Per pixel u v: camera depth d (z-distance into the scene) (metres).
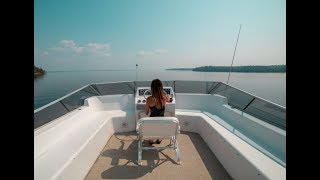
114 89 5.64
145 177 2.98
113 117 4.71
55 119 3.66
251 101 4.06
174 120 3.00
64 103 4.19
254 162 2.49
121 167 3.26
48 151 2.84
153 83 3.71
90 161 3.21
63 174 2.39
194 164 3.36
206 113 4.96
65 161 2.56
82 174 2.89
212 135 3.82
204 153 3.77
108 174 3.06
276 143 2.86
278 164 2.45
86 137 3.32
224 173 3.11
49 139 3.07
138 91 5.21
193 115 4.82
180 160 3.46
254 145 2.98
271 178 2.16
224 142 3.25
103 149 3.91
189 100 5.48
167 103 4.62
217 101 5.12
